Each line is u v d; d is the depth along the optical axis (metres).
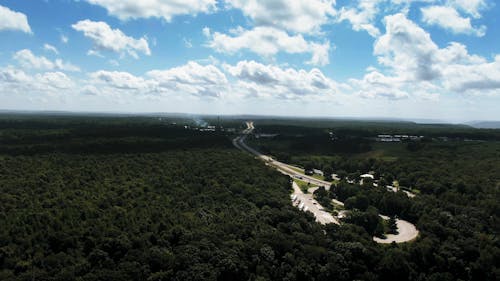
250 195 177.88
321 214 170.12
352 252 124.50
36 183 162.25
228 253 114.06
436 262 129.12
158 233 124.19
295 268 115.38
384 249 133.75
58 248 111.19
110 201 146.00
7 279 96.25
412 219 168.12
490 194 189.62
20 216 123.12
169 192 170.50
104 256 108.25
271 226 142.25
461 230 148.12
